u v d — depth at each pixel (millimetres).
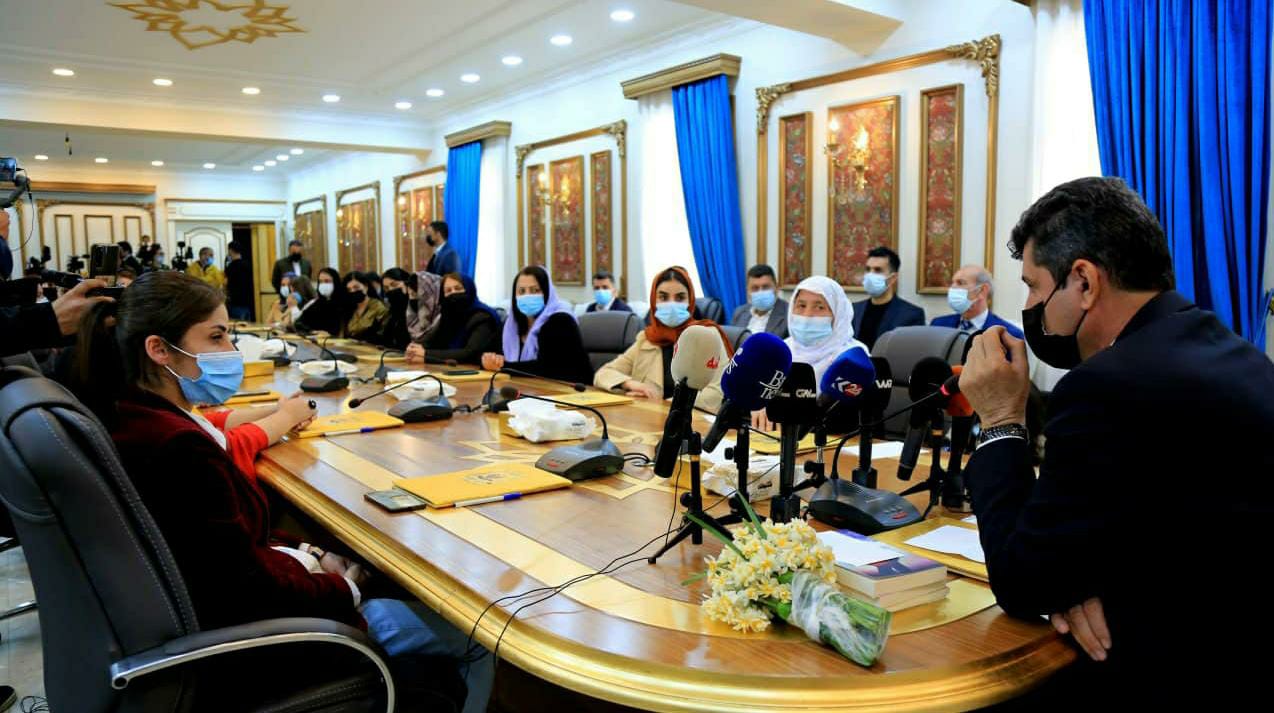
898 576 1215
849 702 994
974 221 5094
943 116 5188
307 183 15078
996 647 1101
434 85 8695
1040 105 4520
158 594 1199
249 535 1399
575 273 8422
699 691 1022
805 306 2992
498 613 1229
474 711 2135
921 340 3100
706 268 6730
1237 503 1021
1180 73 3881
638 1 6062
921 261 5375
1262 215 3725
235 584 1356
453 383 3686
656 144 7148
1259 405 1021
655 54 7180
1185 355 1058
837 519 1625
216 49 7332
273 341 4727
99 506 1152
